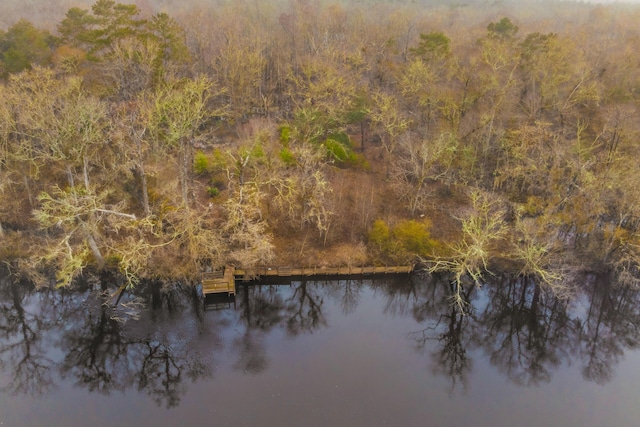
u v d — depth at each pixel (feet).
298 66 234.17
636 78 224.53
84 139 137.49
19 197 174.19
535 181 185.68
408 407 121.08
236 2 329.72
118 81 181.98
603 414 121.60
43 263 154.20
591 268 162.71
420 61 203.21
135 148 153.28
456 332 152.15
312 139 188.03
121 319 146.00
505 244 171.94
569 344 150.10
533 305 165.99
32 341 140.67
